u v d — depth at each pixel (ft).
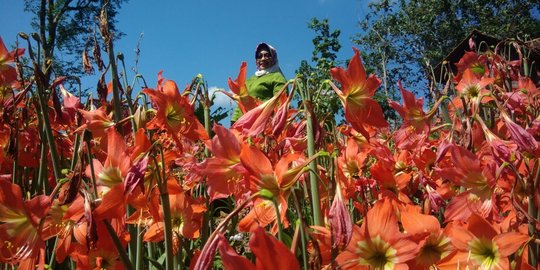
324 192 2.96
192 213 3.55
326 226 2.74
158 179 2.69
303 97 2.92
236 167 2.62
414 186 4.50
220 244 1.91
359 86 3.03
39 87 3.86
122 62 4.06
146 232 3.29
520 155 3.09
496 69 5.14
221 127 2.81
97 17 4.16
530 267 2.50
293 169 2.45
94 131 3.52
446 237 2.51
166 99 3.47
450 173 3.01
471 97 4.55
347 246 2.32
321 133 2.78
